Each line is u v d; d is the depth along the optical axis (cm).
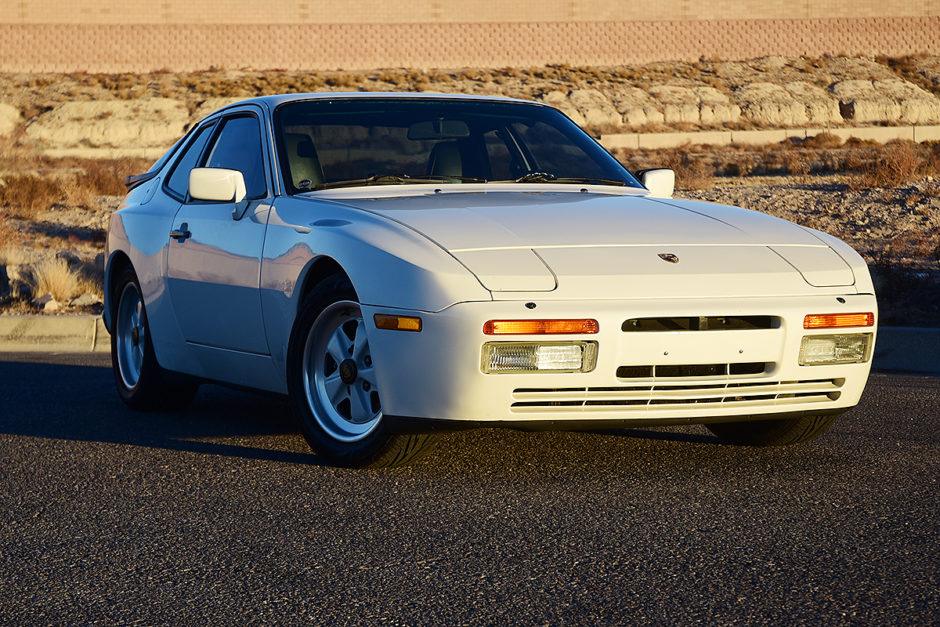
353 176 602
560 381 473
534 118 688
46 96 5709
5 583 377
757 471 526
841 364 517
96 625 336
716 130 5422
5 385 850
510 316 465
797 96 5856
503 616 336
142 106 5419
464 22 6438
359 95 666
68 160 3856
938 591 352
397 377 487
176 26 6256
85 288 1341
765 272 510
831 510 453
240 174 610
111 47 6206
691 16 6550
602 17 6519
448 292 471
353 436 529
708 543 407
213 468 544
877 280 1184
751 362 498
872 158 2858
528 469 530
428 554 399
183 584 372
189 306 652
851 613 334
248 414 717
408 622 332
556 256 493
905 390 788
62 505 479
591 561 388
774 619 329
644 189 648
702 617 332
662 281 488
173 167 732
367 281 498
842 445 592
